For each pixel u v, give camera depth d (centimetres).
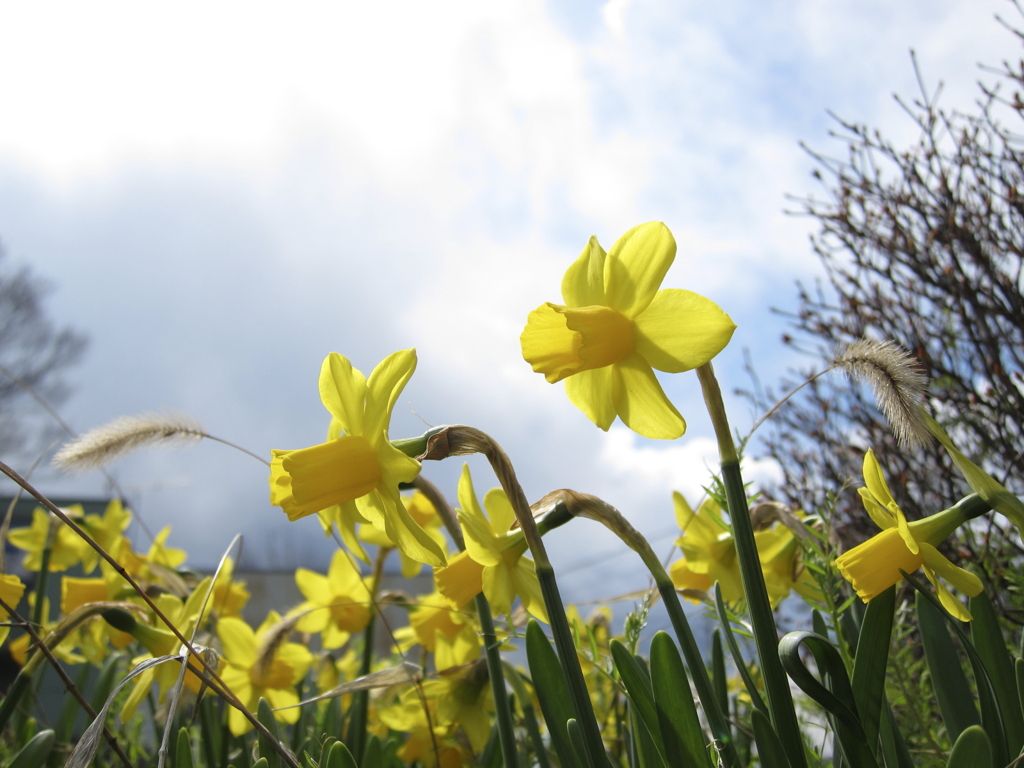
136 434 33
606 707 44
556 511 26
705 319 23
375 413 25
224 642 40
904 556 24
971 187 58
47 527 47
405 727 39
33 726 43
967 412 54
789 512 31
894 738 25
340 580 44
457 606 30
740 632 28
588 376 25
